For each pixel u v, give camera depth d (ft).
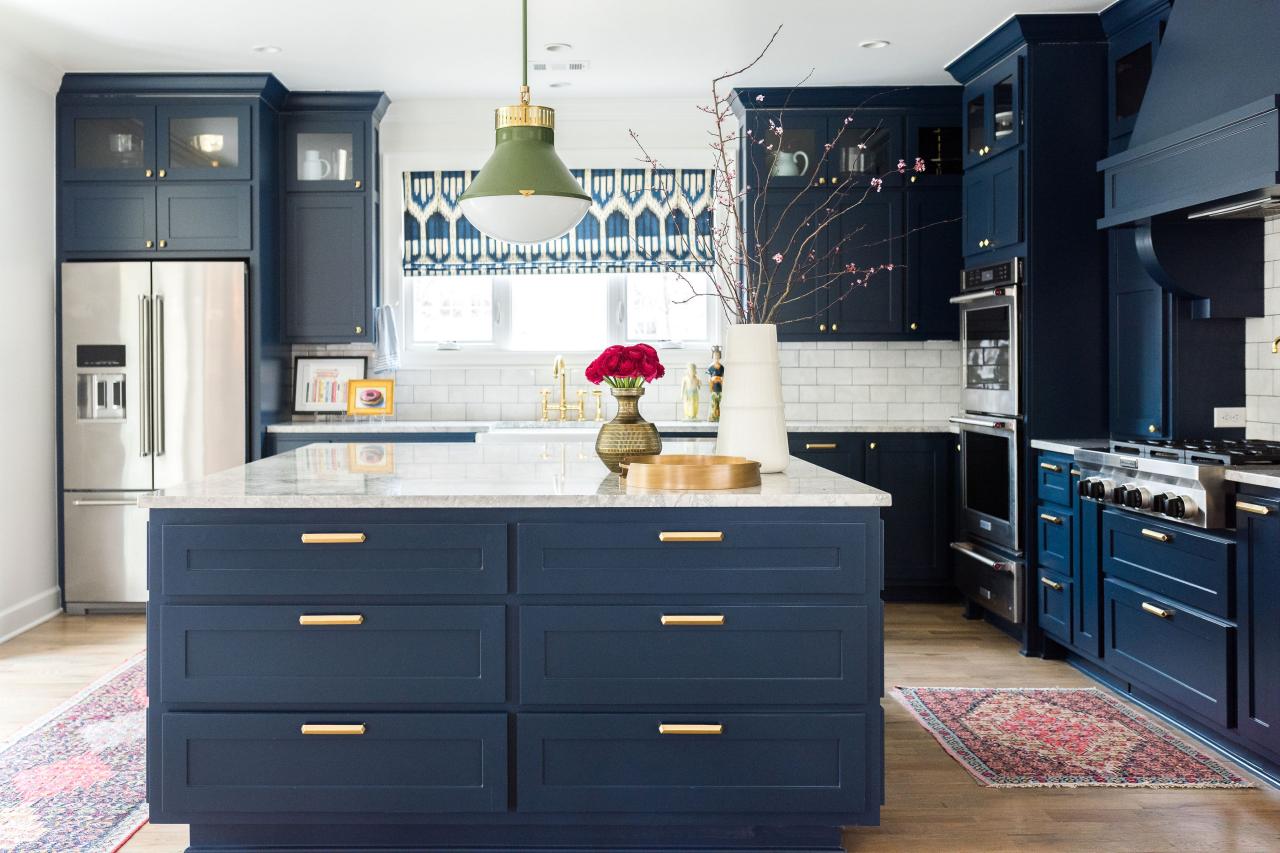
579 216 10.80
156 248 18.25
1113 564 13.19
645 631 8.67
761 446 10.14
